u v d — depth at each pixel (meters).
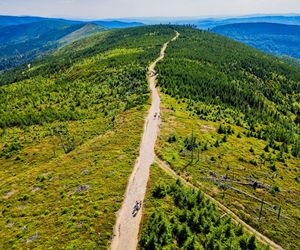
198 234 50.50
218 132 109.81
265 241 58.41
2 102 187.38
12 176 92.88
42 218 56.53
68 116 138.88
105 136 96.25
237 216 63.12
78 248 46.03
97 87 176.00
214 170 79.12
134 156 77.00
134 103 129.75
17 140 123.88
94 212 53.94
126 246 46.62
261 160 94.38
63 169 76.81
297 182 85.88
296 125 183.62
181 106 131.12
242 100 176.50
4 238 52.91
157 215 51.41
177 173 72.56
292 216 67.50
